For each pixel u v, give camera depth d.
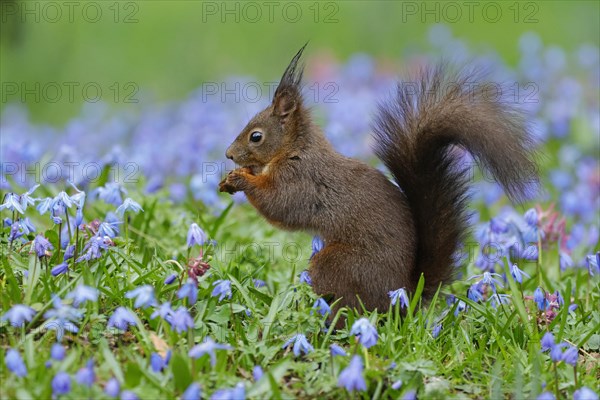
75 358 7.86
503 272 12.00
